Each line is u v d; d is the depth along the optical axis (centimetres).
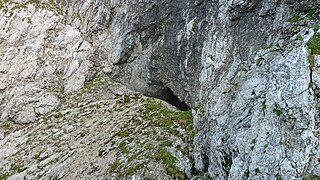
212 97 1265
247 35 1274
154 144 1375
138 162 1298
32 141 1539
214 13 1472
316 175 780
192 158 1246
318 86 858
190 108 1617
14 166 1427
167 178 1211
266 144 882
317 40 930
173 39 1720
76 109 1700
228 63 1329
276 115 887
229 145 1012
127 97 1753
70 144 1487
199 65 1542
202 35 1529
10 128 1667
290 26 1090
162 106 1638
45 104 1739
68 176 1330
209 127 1206
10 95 1762
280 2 1169
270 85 950
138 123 1536
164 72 1798
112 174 1291
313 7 1079
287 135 849
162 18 1769
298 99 858
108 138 1480
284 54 974
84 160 1389
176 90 1741
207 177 1114
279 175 823
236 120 1035
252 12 1263
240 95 1069
